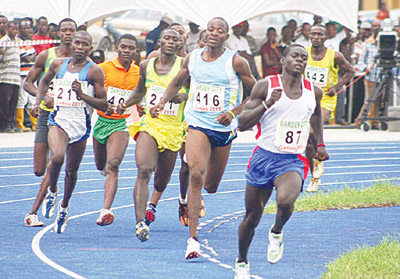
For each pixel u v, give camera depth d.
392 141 43.25
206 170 16.33
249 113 13.52
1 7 38.81
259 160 13.78
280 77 13.71
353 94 49.25
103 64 19.62
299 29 47.72
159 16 56.69
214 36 16.12
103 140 18.97
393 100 48.91
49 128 18.28
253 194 13.79
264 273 14.66
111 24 54.09
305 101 13.70
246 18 39.03
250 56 44.94
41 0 38.91
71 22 18.91
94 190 25.27
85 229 18.91
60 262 15.20
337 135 45.12
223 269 14.89
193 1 38.81
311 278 14.31
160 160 17.94
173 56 17.83
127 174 29.34
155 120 17.42
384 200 24.02
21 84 40.81
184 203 19.58
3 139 38.19
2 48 39.69
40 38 40.12
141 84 18.09
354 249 16.45
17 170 29.45
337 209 22.86
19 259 15.39
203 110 16.27
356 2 41.31
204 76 16.30
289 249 17.06
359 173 31.38
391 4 83.62
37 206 19.09
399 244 17.06
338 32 47.19
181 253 16.31
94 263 15.16
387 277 14.04
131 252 16.28
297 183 13.44
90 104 17.64
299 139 13.74
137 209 16.38
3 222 19.58
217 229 19.31
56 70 18.12
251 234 13.71
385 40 45.88
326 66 26.08
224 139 16.53
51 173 18.14
